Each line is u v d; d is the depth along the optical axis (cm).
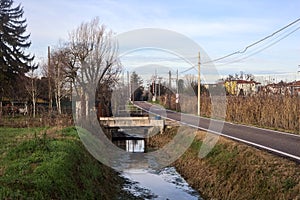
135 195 1230
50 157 1016
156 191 1292
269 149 1210
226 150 1367
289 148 1234
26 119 2470
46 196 705
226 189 1113
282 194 839
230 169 1190
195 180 1388
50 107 2758
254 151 1173
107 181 1290
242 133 1759
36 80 3603
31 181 756
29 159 988
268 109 2195
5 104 3700
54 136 1530
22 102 3684
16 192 662
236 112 2581
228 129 1972
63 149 1139
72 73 2458
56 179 809
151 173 1582
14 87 3750
